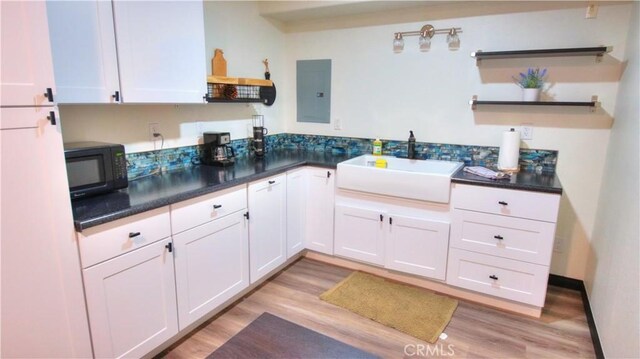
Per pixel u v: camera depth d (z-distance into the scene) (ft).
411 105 10.05
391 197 8.71
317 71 11.28
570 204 8.64
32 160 4.36
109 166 6.18
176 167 8.55
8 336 4.43
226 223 7.34
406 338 7.14
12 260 4.33
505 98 8.91
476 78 9.14
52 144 4.50
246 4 10.05
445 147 9.75
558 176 8.59
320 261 10.46
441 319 7.73
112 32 5.90
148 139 7.91
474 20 8.93
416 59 9.77
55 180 4.58
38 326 4.67
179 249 6.39
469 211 7.89
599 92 8.03
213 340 7.00
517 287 7.73
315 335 3.95
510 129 8.96
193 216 6.57
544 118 8.58
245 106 10.45
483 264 7.97
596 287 7.48
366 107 10.71
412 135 9.98
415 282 9.10
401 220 8.63
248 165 9.05
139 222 5.65
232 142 10.15
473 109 9.28
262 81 9.56
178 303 6.51
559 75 8.31
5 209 4.21
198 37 7.42
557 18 8.15
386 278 9.45
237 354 3.63
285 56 11.76
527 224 7.39
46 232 4.58
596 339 6.82
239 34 9.94
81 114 6.71
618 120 7.46
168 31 6.79
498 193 7.52
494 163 9.23
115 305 5.48
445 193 7.98
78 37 5.48
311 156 10.60
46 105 4.39
